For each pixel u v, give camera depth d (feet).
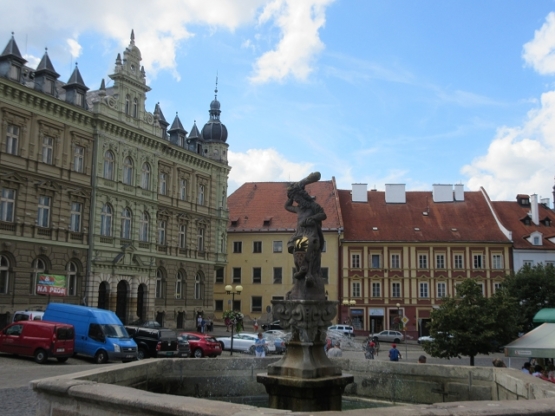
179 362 44.09
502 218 240.94
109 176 162.30
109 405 25.25
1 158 129.49
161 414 23.27
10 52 136.05
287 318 39.19
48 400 28.40
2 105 130.41
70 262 148.36
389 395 45.70
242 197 257.96
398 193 245.65
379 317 221.66
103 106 158.61
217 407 22.48
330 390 37.45
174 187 191.11
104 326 102.78
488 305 98.84
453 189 245.45
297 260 41.16
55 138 145.28
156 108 195.72
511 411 22.30
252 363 47.47
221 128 221.25
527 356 72.74
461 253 223.30
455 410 22.04
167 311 184.03
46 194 141.90
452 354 98.68
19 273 132.36
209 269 208.33
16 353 97.40
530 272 164.04
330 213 235.40
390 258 224.74
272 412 21.45
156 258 179.83
